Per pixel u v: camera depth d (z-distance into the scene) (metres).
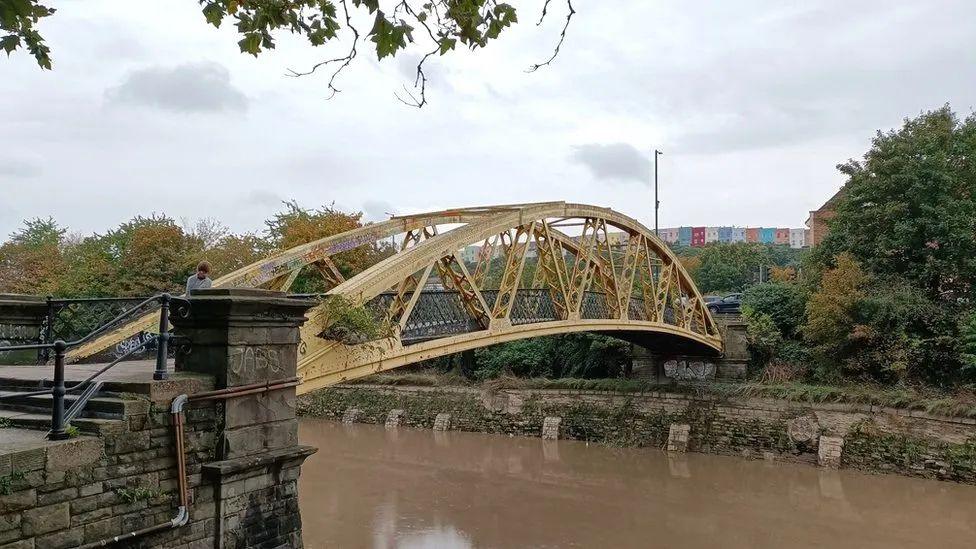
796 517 21.06
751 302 36.69
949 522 20.38
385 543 18.31
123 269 33.59
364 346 12.96
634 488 24.73
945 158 30.06
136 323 13.23
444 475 26.97
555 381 36.03
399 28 6.25
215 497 7.62
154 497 7.00
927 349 27.83
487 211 19.77
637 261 26.06
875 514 21.25
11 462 5.75
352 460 29.98
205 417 7.64
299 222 33.78
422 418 39.81
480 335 16.64
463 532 19.39
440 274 16.67
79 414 7.03
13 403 7.88
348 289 12.69
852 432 27.06
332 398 44.50
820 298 29.94
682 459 29.47
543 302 20.72
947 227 28.97
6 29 6.27
